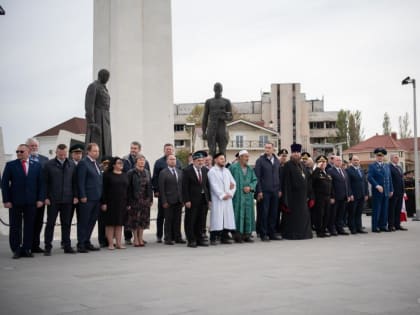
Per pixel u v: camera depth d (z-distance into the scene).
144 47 19.14
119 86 18.61
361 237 13.07
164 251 10.30
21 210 9.70
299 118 83.75
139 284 6.57
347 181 13.83
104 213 11.08
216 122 15.92
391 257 9.00
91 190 10.45
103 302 5.54
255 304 5.38
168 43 19.41
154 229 15.48
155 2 19.31
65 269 7.92
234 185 11.93
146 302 5.52
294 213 12.78
